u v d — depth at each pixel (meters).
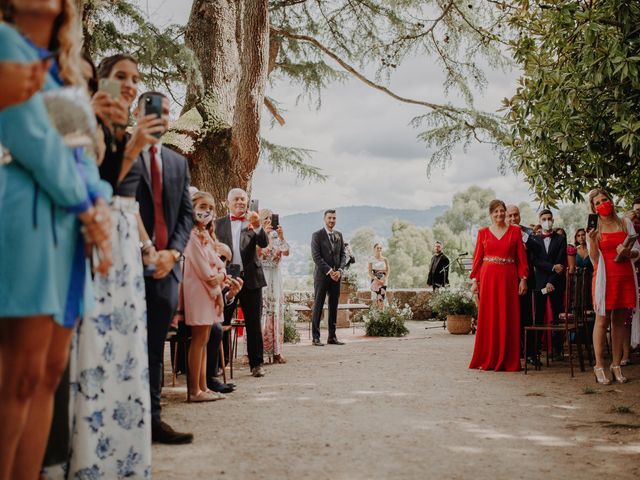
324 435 3.98
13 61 1.83
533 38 8.29
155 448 3.63
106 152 2.91
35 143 1.91
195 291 5.07
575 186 8.12
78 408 2.78
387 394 5.55
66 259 2.07
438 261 16.16
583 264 9.07
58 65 2.15
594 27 6.64
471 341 10.87
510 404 5.14
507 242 7.33
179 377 6.64
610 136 7.57
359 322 16.39
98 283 2.84
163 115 3.16
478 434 4.06
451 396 5.49
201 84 10.20
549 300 8.34
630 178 8.84
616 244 6.20
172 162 3.94
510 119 8.16
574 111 7.29
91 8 8.56
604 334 6.32
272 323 7.88
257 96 10.14
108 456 2.84
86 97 2.12
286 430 4.11
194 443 3.76
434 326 14.42
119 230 2.95
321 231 10.47
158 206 3.84
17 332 1.98
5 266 1.94
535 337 7.46
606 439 3.96
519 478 3.12
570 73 7.24
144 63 9.77
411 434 4.04
